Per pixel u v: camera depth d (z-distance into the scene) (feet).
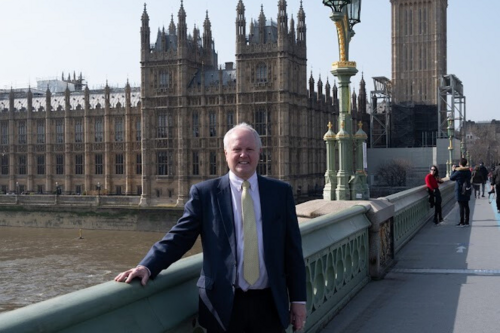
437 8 595.06
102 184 437.58
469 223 87.61
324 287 34.32
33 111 460.55
